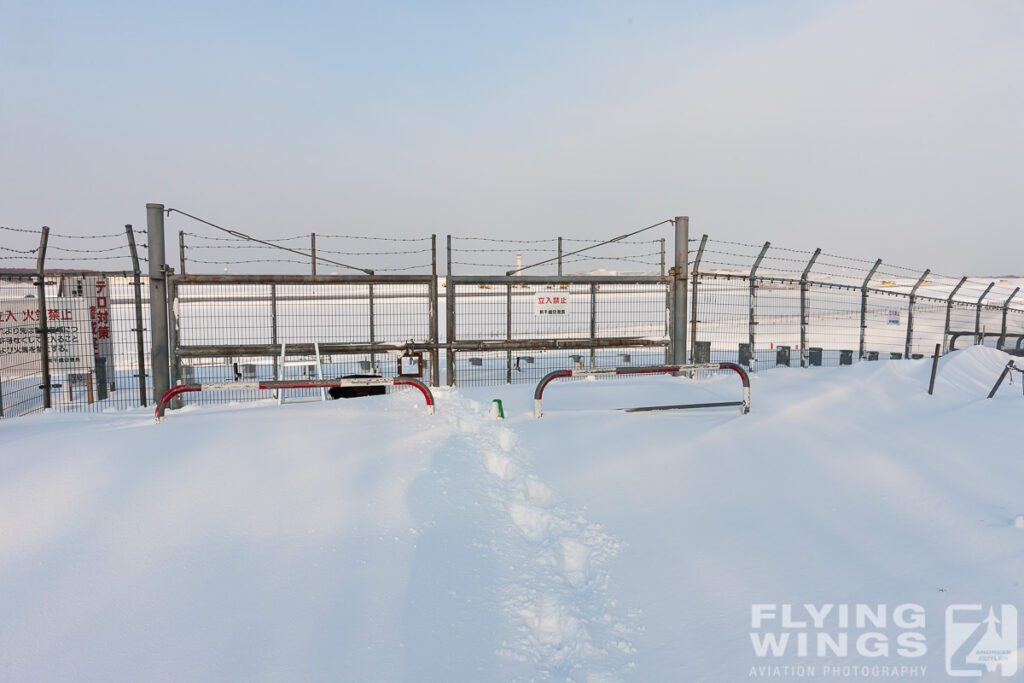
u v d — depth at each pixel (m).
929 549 3.95
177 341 9.09
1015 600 3.28
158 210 8.91
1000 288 25.42
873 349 19.70
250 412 7.23
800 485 5.16
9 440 5.79
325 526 3.98
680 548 4.13
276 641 2.87
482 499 4.72
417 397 8.25
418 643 2.96
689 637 3.16
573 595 3.63
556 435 6.47
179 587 3.26
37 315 10.14
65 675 2.58
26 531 3.75
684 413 7.67
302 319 15.52
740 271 12.88
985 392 9.08
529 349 10.62
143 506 4.13
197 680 2.58
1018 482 5.06
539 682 2.77
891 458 5.77
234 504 4.22
